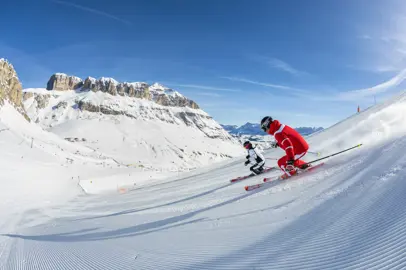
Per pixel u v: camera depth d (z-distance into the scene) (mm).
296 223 4652
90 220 11953
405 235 3244
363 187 4941
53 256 6258
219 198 8969
